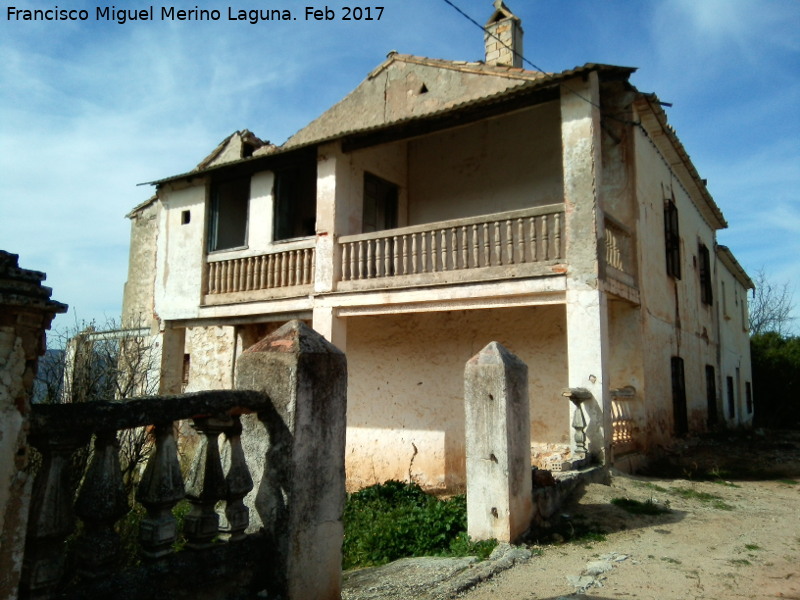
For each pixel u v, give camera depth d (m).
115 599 2.64
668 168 12.90
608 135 10.43
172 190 13.23
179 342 13.02
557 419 10.17
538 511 6.01
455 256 9.46
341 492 3.66
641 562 4.96
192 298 12.45
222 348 14.85
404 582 4.65
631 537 5.71
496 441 5.58
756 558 5.12
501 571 4.76
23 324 2.33
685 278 13.82
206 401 3.10
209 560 3.04
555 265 8.55
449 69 12.45
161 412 2.87
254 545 3.27
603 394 8.00
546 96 9.08
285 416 3.36
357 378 12.52
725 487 8.41
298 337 3.54
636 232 10.08
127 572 2.72
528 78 11.20
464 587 4.39
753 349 25.56
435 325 11.77
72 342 7.21
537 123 11.78
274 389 3.43
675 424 11.81
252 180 12.17
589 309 8.16
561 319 10.41
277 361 3.45
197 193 12.80
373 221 12.17
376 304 10.04
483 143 12.35
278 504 3.32
